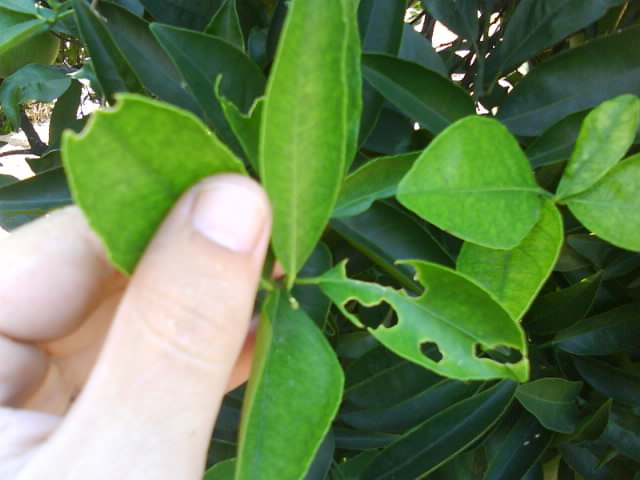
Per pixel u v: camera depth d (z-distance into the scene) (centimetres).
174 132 11
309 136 12
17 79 32
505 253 16
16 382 24
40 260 23
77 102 39
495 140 15
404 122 25
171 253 13
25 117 44
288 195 13
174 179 12
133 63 24
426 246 21
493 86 26
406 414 27
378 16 23
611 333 27
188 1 25
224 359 16
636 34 22
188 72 20
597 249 26
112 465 16
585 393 29
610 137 16
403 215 21
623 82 22
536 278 16
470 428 26
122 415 16
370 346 28
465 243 17
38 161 32
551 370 29
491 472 27
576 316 26
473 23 27
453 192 15
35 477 16
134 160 12
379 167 17
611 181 16
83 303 24
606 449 28
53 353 26
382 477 26
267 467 13
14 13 26
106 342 16
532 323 27
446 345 15
